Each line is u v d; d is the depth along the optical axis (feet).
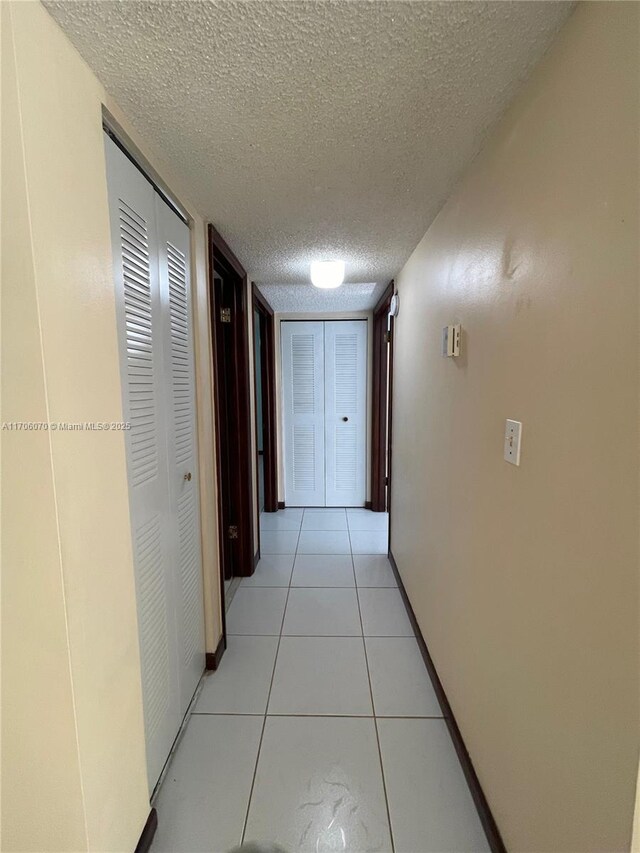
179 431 4.81
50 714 2.66
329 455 13.46
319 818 3.87
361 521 12.44
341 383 13.14
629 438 2.00
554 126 2.61
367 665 6.03
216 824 3.83
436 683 5.45
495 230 3.56
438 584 5.48
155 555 4.12
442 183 4.53
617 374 2.07
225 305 8.23
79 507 2.70
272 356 12.46
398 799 4.05
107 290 3.06
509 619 3.34
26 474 2.45
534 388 2.91
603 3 2.11
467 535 4.34
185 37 2.53
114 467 3.14
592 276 2.25
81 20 2.42
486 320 3.78
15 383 2.38
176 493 4.70
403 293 7.86
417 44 2.59
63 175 2.55
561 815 2.62
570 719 2.52
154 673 4.09
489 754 3.75
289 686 5.59
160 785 4.18
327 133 3.57
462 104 3.20
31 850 2.83
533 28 2.49
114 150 3.31
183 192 4.69
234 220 5.57
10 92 2.20
